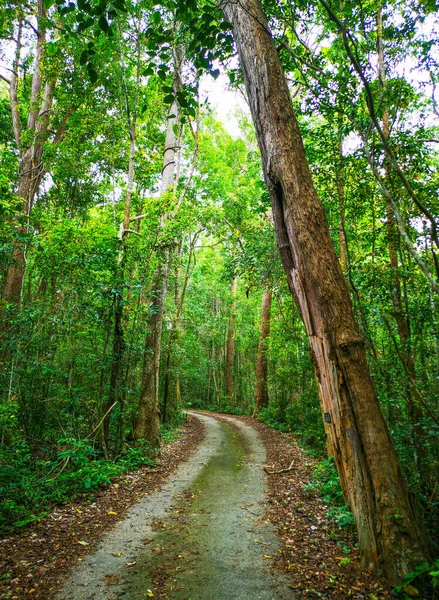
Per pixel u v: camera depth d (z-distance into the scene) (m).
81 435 8.10
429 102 5.77
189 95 4.00
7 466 5.64
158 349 9.59
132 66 9.87
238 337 29.55
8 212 6.68
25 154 12.45
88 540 4.20
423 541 3.34
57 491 5.38
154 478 7.04
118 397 8.07
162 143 15.13
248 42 4.67
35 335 7.36
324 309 3.99
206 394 30.42
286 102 4.45
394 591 3.08
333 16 3.73
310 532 4.38
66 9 3.15
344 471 3.97
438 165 6.34
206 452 9.81
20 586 3.20
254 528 4.59
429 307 5.01
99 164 12.91
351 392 3.78
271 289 11.92
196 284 26.97
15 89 13.56
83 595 3.11
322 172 6.62
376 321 6.35
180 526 4.67
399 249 5.48
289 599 3.05
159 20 3.70
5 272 8.54
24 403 7.74
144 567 3.61
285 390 15.35
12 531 4.22
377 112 5.23
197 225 18.50
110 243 7.73
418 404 4.66
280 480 6.90
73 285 7.54
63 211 13.82
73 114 12.10
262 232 12.09
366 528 3.53
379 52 5.45
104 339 8.12
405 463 4.64
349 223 7.41
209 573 3.49
